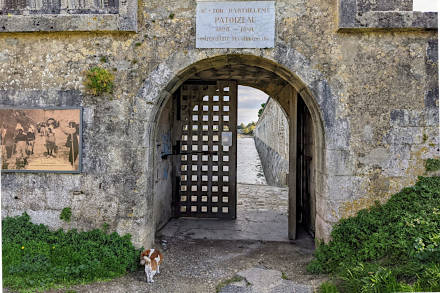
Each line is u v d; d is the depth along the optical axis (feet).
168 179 23.21
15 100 15.43
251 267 14.99
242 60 15.75
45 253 13.91
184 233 20.26
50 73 15.38
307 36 14.76
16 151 15.34
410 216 13.25
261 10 14.76
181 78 16.05
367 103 14.74
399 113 14.69
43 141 15.29
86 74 15.25
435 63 14.69
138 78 15.11
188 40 14.96
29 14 15.39
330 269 13.56
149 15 15.08
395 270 11.43
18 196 15.38
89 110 15.25
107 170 15.15
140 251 14.74
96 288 12.44
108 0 15.25
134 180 15.06
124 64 15.15
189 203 24.36
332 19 14.76
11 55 15.48
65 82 15.31
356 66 14.75
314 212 19.02
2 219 15.26
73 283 12.65
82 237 14.87
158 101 15.44
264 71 20.53
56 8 15.42
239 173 71.15
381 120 14.70
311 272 14.01
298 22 14.76
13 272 12.66
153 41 15.06
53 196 15.28
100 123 15.20
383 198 14.65
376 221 13.87
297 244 18.25
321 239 15.19
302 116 22.29
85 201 15.16
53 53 15.38
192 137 24.70
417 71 14.69
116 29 14.75
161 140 21.35
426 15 14.23
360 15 14.32
